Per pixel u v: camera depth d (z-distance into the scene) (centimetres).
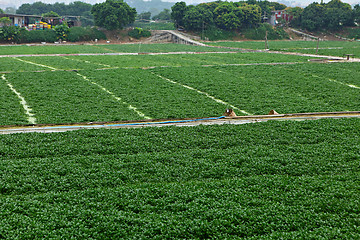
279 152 2328
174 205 1691
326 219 1603
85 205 1678
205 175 2019
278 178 1977
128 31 15050
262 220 1580
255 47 11638
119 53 9019
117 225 1525
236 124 2906
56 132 2619
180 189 1836
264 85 4672
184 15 15425
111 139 2506
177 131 2720
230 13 15700
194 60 7394
